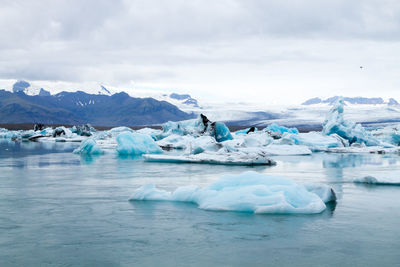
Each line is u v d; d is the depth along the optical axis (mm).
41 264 5992
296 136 39562
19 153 31938
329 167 20781
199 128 47688
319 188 10852
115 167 20234
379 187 13312
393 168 20281
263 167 20641
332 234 7492
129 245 6848
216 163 22172
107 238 7234
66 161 24000
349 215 9016
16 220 8531
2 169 19203
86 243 6953
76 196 11445
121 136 31000
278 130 57062
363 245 6867
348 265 5969
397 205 10164
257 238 7230
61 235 7434
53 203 10375
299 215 8984
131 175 16672
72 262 6070
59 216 8891
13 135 80125
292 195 9648
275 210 9078
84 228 7898
